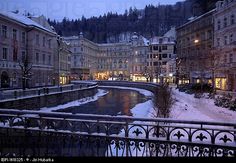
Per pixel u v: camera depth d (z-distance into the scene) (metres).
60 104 34.22
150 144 7.17
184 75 62.16
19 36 42.88
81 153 7.48
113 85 90.69
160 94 17.95
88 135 7.38
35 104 27.08
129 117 7.02
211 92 35.16
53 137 7.79
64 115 7.48
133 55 109.62
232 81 39.75
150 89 57.91
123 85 85.94
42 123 7.80
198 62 51.06
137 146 7.02
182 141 6.73
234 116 18.02
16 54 41.72
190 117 17.88
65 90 37.06
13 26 40.81
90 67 118.56
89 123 7.41
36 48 47.22
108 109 30.28
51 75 54.94
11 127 7.96
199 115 18.69
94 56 124.44
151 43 94.56
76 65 108.94
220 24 45.75
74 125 7.64
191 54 61.19
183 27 66.94
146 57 103.94
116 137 7.17
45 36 51.78
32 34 45.59
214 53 42.22
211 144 6.51
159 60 93.06
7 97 22.98
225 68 41.22
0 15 36.38
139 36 107.69
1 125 8.18
